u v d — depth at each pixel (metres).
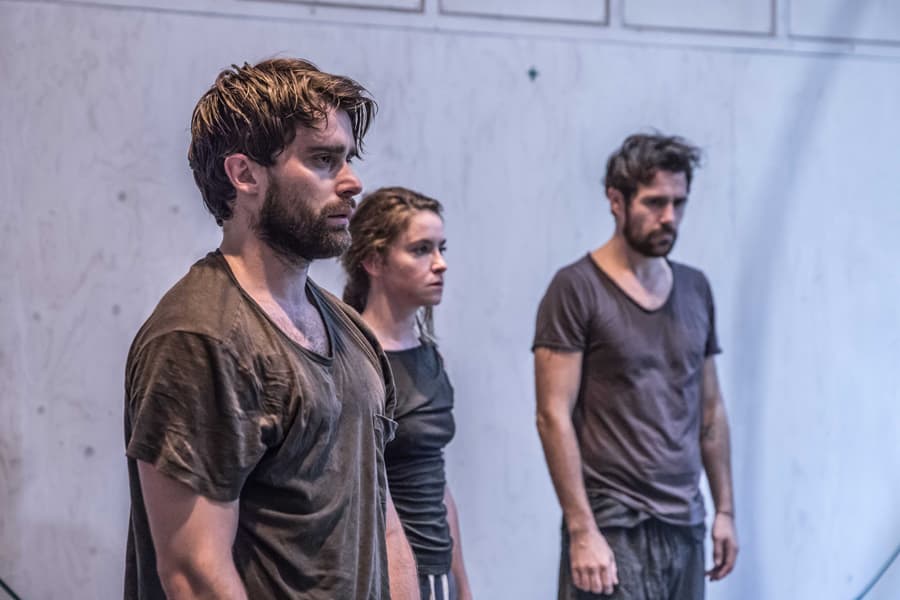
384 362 1.88
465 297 3.67
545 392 3.08
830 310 4.07
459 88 3.65
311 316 1.72
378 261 2.68
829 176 4.05
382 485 1.76
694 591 3.15
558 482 3.04
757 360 3.99
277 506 1.60
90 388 3.39
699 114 3.90
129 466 1.59
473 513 3.68
